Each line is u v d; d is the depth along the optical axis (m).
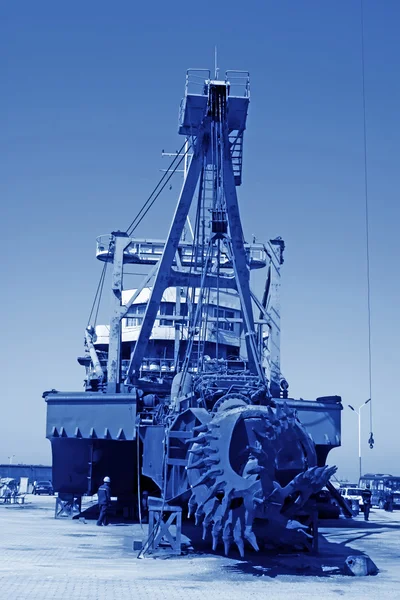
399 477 51.09
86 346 34.09
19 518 26.41
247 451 13.75
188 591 11.77
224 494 13.65
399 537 22.28
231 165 20.36
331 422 23.23
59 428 22.25
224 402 16.31
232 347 33.72
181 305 34.66
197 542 18.00
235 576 13.48
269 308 28.75
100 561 15.25
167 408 20.91
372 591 12.33
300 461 14.43
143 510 24.66
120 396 21.66
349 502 36.38
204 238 21.38
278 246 29.33
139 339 23.58
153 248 28.05
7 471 62.59
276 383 27.98
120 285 26.97
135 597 11.09
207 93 19.83
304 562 15.26
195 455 14.89
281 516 13.81
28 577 12.81
